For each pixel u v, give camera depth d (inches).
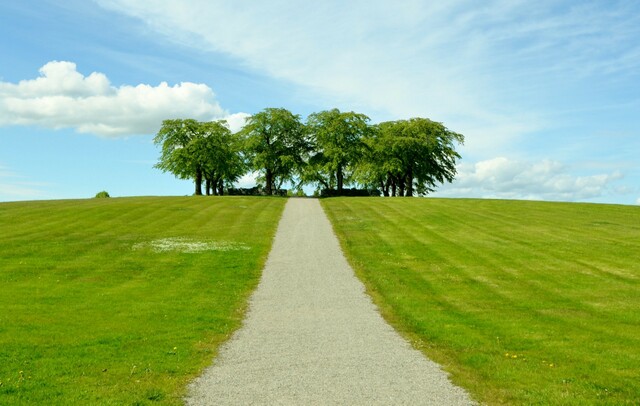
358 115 3511.3
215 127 3585.1
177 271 1149.1
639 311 830.5
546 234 1606.8
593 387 480.7
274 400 441.4
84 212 1980.8
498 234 1615.4
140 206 2208.4
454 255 1321.4
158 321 744.3
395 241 1514.5
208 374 510.9
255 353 588.7
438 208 2247.8
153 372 513.0
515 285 1026.7
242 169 4057.6
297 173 3592.5
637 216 1989.4
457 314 807.1
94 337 645.9
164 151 3609.7
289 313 808.9
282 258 1296.8
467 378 503.5
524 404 438.0
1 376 492.4
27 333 654.5
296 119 3587.6
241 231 1686.8
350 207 2333.9
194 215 2015.3
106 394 450.0
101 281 1045.8
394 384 484.4
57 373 504.1
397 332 694.5
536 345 630.5
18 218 1820.9
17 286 977.5
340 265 1218.6
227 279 1076.5
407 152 3452.3
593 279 1070.4
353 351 598.5
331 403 435.5
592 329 714.8
